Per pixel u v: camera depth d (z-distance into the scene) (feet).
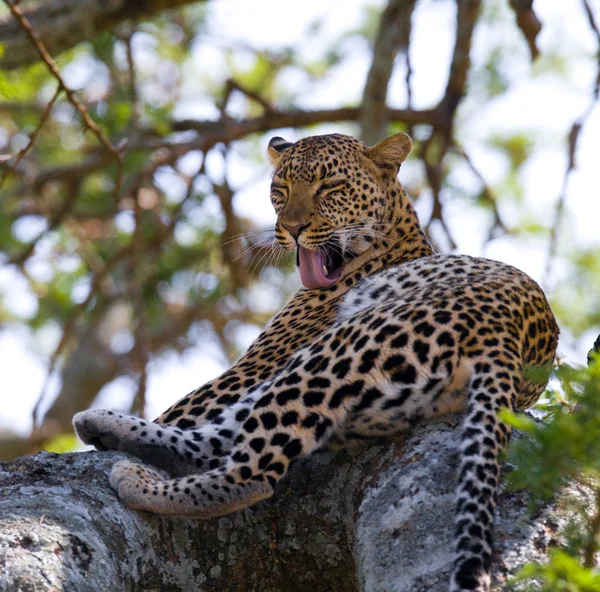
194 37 71.72
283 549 27.27
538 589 21.70
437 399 26.96
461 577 22.27
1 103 64.95
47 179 63.21
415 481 25.25
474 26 56.29
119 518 25.35
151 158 63.36
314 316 35.94
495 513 23.85
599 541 21.68
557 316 61.11
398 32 56.29
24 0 63.31
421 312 27.78
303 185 39.17
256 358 34.06
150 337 72.95
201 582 26.30
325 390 27.22
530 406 31.22
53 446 47.65
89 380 80.18
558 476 21.72
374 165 39.91
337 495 27.30
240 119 63.46
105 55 60.90
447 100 59.11
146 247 64.85
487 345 27.22
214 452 30.48
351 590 27.14
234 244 62.59
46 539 23.24
